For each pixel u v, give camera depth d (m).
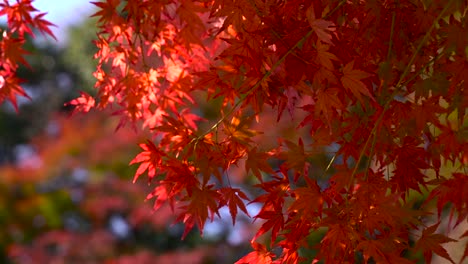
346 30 3.16
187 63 3.49
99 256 9.11
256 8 3.13
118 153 9.02
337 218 3.09
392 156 3.23
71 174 9.26
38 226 9.22
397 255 3.11
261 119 7.12
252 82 3.18
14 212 9.07
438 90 3.20
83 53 11.98
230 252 9.64
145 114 3.53
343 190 3.17
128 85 3.49
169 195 3.22
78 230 9.25
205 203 3.19
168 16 3.34
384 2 3.20
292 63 3.07
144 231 9.62
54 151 9.05
